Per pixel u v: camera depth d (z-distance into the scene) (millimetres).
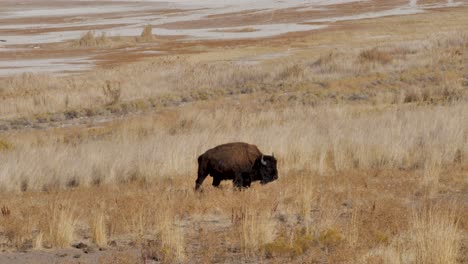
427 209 48438
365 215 46562
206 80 172375
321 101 136750
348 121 100500
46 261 39906
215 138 86688
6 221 49000
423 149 77188
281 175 68688
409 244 38938
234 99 149125
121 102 149750
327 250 39875
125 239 45156
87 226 49250
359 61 176500
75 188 73062
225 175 57969
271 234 42125
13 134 124812
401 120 96188
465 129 86125
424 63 170125
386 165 73750
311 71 174750
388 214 46312
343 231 42969
